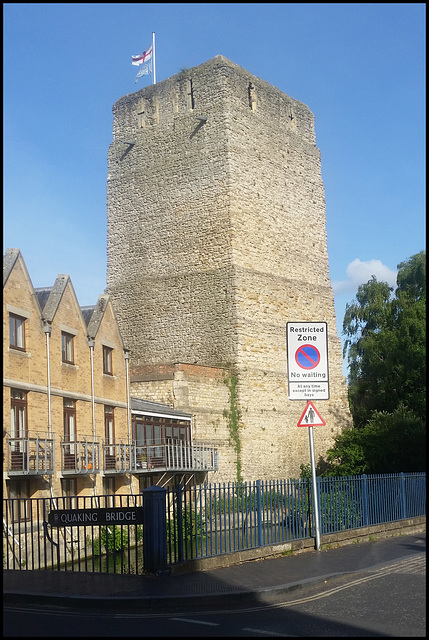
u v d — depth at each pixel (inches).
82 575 589.9
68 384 1171.3
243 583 544.7
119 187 1993.1
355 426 2090.3
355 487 848.9
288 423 1840.6
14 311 1036.5
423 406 1838.1
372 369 1998.0
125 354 1386.6
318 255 2042.3
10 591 513.0
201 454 1534.2
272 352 1833.2
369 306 2251.5
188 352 1815.9
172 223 1887.3
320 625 420.8
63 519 624.7
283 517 732.7
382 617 438.3
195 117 1867.6
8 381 1006.4
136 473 1337.4
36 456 1010.1
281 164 1967.3
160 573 571.2
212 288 1796.3
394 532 901.8
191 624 429.1
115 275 1969.7
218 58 1854.1
